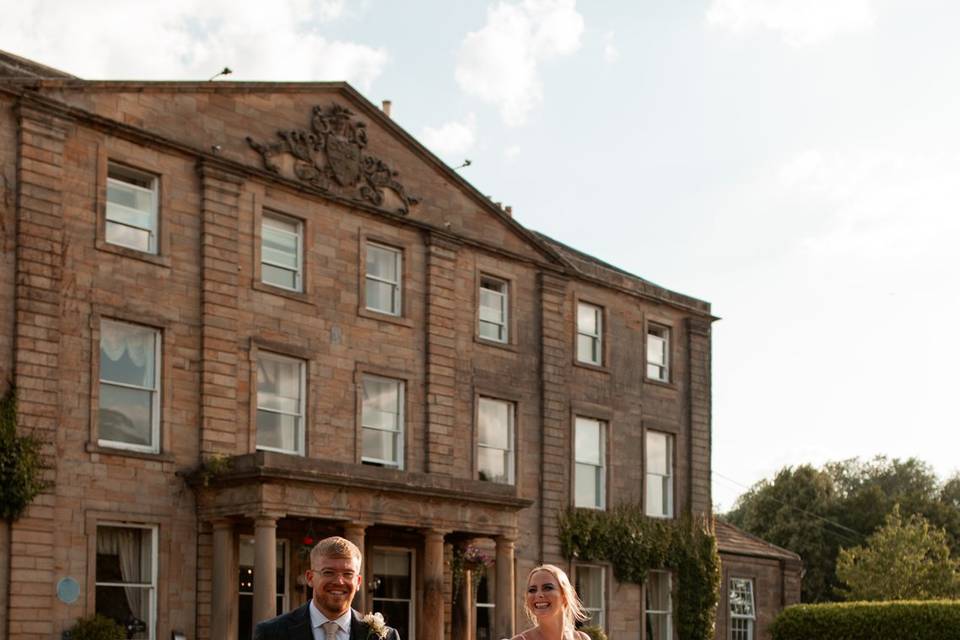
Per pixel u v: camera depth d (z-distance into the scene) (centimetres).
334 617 969
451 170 3944
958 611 4250
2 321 2886
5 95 2936
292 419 3462
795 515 9069
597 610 4344
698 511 4738
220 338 3288
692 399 4809
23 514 2853
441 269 3894
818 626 4459
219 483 3133
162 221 3216
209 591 3177
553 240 4741
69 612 2917
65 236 3009
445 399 3850
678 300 4803
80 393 2998
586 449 4384
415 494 3362
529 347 4197
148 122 3209
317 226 3572
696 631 4625
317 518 3169
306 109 3581
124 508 3047
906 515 9144
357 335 3638
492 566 3850
